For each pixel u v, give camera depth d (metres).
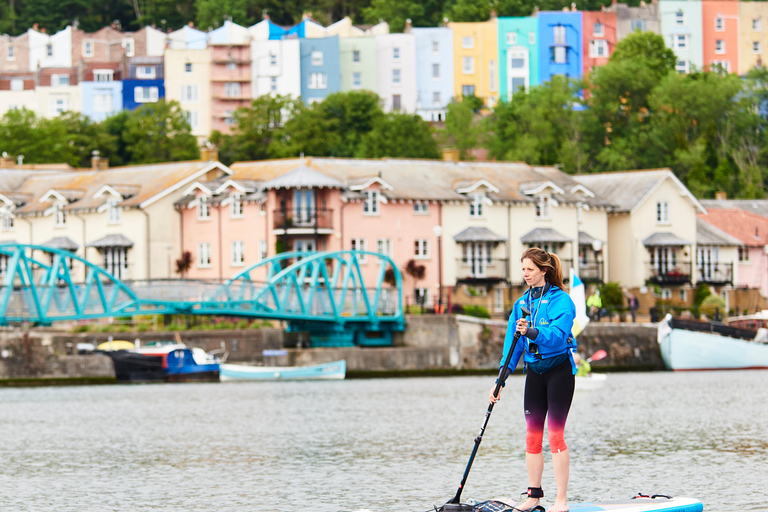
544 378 22.42
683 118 165.25
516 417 55.81
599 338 95.50
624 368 95.88
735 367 94.25
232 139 176.25
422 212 110.00
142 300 81.44
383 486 35.28
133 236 112.69
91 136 175.50
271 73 195.88
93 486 36.28
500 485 35.09
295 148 166.62
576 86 174.12
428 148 166.50
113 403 67.69
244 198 107.94
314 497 33.56
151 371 85.94
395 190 109.38
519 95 176.62
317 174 105.06
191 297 85.56
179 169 117.44
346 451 43.75
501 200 112.75
